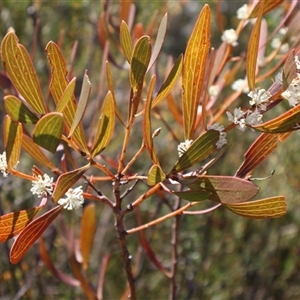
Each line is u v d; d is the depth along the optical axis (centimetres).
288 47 56
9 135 31
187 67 34
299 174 116
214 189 32
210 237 110
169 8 126
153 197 108
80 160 98
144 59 33
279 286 116
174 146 115
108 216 117
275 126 34
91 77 111
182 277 105
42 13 110
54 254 106
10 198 90
